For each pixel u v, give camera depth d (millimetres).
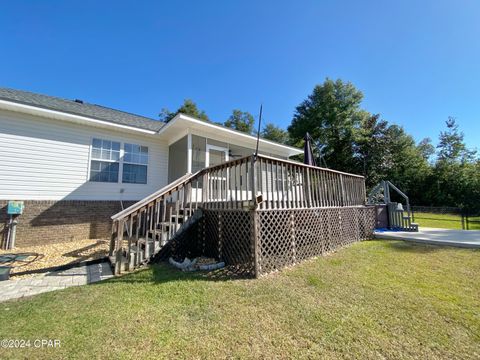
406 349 1981
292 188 5105
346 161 23078
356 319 2488
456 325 2355
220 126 7613
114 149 7711
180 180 5293
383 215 8766
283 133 32062
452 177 20859
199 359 1889
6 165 5938
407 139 25266
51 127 6621
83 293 3203
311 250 5293
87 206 7016
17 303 2900
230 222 4734
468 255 5133
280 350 1991
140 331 2279
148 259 4605
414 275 3893
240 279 3785
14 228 5836
